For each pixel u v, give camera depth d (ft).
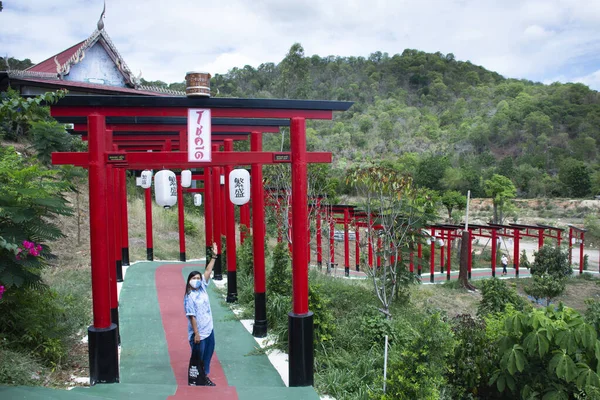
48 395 13.25
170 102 17.58
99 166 16.74
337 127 246.68
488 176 196.13
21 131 71.97
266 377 19.22
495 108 287.48
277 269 28.22
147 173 37.55
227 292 31.76
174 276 41.98
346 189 122.42
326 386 18.19
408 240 36.42
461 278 68.08
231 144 31.86
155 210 82.17
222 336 24.54
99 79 82.58
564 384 18.85
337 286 33.17
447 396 18.92
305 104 18.48
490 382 19.44
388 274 35.94
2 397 12.71
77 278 36.78
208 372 18.06
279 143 100.48
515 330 18.92
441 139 249.14
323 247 93.61
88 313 26.35
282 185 52.16
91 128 16.74
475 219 163.73
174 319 27.94
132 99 17.19
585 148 231.09
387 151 219.61
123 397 14.57
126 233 48.26
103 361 16.63
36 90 73.56
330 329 22.45
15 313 18.37
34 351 18.47
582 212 174.91
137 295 34.35
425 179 157.58
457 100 318.65
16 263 17.02
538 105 274.16
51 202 18.37
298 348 17.90
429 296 53.47
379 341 23.15
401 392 15.65
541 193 199.72
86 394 13.82
